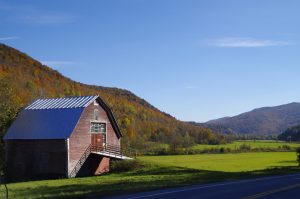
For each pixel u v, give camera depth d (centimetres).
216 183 3089
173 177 4278
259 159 9362
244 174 4119
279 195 2262
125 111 16575
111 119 6234
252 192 2406
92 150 5838
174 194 2405
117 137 6334
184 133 17025
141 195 2422
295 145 15425
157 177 4500
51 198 2533
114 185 3509
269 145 15700
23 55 17525
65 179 5197
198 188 2720
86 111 5822
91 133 5878
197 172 5059
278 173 4150
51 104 6166
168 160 8919
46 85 15425
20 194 3228
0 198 2828
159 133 15550
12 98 7531
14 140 5903
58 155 5572
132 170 5628
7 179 5738
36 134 5747
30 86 13088
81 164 5669
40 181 5031
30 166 5753
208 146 14925
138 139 13362
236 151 13088
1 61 15850
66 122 5666
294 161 8512
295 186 2695
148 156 10738
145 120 16888
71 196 2555
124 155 6384
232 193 2380
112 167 5809
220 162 8431
